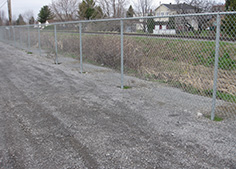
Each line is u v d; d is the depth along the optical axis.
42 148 3.25
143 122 4.09
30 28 15.70
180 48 6.12
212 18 4.55
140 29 6.04
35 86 6.68
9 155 3.07
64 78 7.67
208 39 4.57
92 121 4.16
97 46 10.16
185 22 4.89
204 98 5.36
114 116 4.39
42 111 4.68
